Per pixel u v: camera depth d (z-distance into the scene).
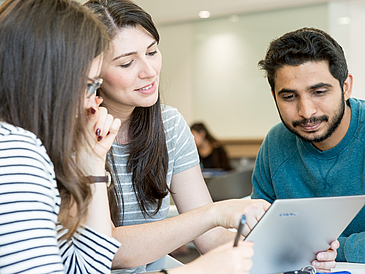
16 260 0.59
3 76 0.70
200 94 4.93
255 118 4.66
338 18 4.10
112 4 1.02
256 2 4.36
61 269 0.63
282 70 1.12
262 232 0.79
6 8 0.72
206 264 0.70
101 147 0.90
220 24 4.77
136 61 1.05
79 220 0.77
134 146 1.21
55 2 0.73
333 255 0.94
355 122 1.23
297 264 0.93
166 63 5.10
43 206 0.64
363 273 0.96
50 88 0.71
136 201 1.26
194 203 1.33
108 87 1.08
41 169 0.67
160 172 1.25
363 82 4.01
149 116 1.21
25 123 0.71
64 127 0.72
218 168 3.80
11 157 0.64
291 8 4.34
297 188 1.38
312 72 1.08
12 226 0.60
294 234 0.84
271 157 1.44
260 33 4.55
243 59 4.68
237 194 2.69
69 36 0.71
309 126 1.14
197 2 4.65
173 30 5.03
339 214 0.85
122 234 1.04
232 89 4.75
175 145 1.32
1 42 0.70
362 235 1.16
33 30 0.69
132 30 1.03
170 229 1.03
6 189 0.62
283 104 1.16
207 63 4.88
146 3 4.93
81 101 0.74
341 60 1.10
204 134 3.83
